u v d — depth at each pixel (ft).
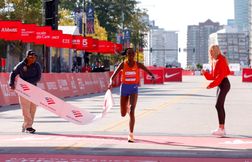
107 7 377.30
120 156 38.73
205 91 148.15
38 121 65.62
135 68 46.96
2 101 93.30
